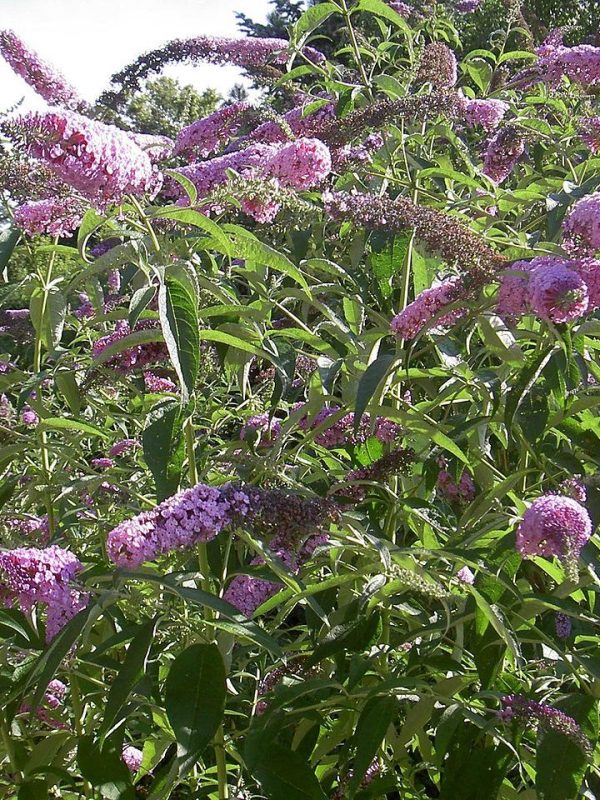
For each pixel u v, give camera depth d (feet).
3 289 6.57
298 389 7.15
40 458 6.73
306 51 9.21
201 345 6.79
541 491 6.80
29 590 5.46
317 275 8.01
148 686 6.11
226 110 7.38
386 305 8.01
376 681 6.41
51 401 7.89
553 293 5.89
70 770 6.84
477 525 6.53
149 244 5.96
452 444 6.33
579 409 6.47
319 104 7.84
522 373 6.27
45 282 6.61
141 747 7.57
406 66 10.09
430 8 10.93
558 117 9.96
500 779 6.07
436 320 6.23
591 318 6.82
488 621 6.17
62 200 6.35
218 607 5.45
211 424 7.11
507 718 5.79
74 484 6.22
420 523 6.84
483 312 6.36
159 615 5.74
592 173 8.11
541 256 6.44
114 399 8.05
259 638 5.48
